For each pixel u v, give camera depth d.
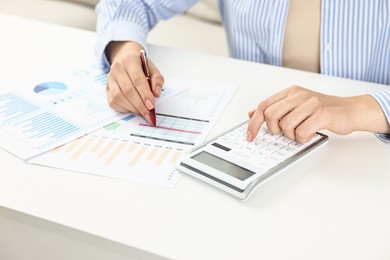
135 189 0.56
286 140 0.65
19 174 0.59
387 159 0.63
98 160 0.61
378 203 0.55
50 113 0.72
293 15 0.96
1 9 1.60
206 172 0.58
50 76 0.84
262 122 0.66
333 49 0.94
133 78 0.74
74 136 0.67
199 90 0.80
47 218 0.52
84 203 0.54
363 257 0.48
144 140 0.66
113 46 0.91
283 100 0.66
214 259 0.47
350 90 0.82
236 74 0.86
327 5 0.91
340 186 0.58
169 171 0.59
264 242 0.49
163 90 0.80
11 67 0.87
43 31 1.02
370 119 0.68
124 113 0.73
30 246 0.57
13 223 0.55
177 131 0.69
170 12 1.06
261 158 0.61
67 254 0.55
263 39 1.00
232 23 1.04
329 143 0.67
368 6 0.89
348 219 0.53
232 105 0.76
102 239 0.50
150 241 0.49
